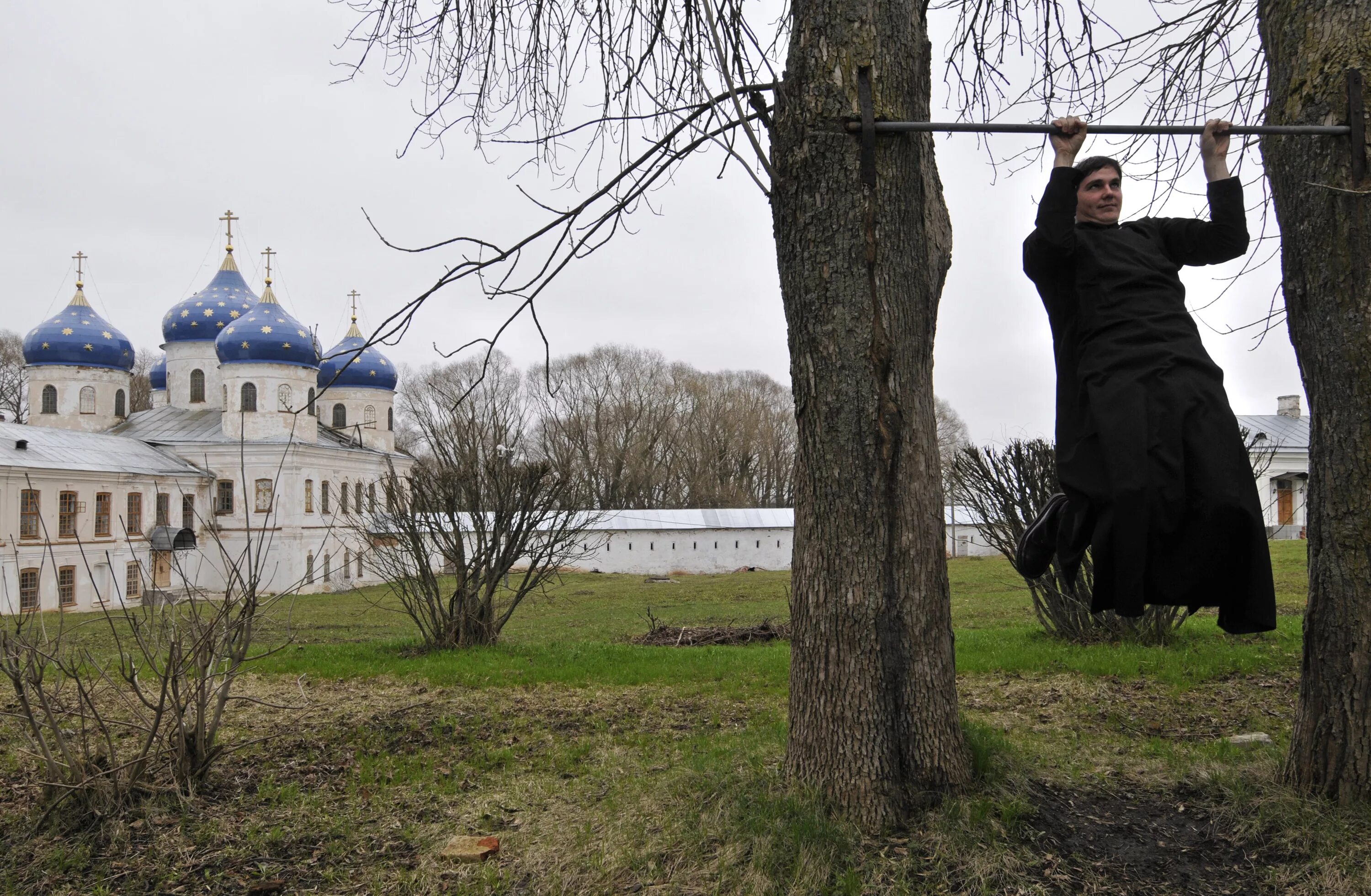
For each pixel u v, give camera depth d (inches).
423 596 510.9
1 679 349.1
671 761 224.8
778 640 548.4
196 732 221.3
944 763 175.5
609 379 2522.1
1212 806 176.7
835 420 172.1
